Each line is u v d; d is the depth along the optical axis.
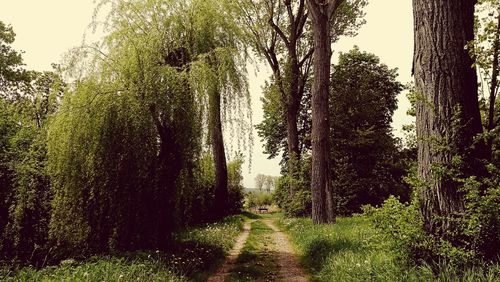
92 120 8.50
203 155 9.47
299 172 24.73
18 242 8.78
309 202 24.50
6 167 9.26
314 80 15.80
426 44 6.04
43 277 6.55
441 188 5.64
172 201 9.52
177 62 9.77
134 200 8.79
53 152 8.57
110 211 8.61
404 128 6.37
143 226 8.87
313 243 10.50
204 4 10.30
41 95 9.83
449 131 5.70
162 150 9.22
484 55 5.68
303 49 25.64
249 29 22.02
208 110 9.16
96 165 8.55
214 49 9.75
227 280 7.93
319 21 15.72
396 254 5.64
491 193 4.86
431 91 5.93
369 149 30.33
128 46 8.92
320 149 15.43
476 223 4.93
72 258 8.17
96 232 8.64
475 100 5.89
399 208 5.88
